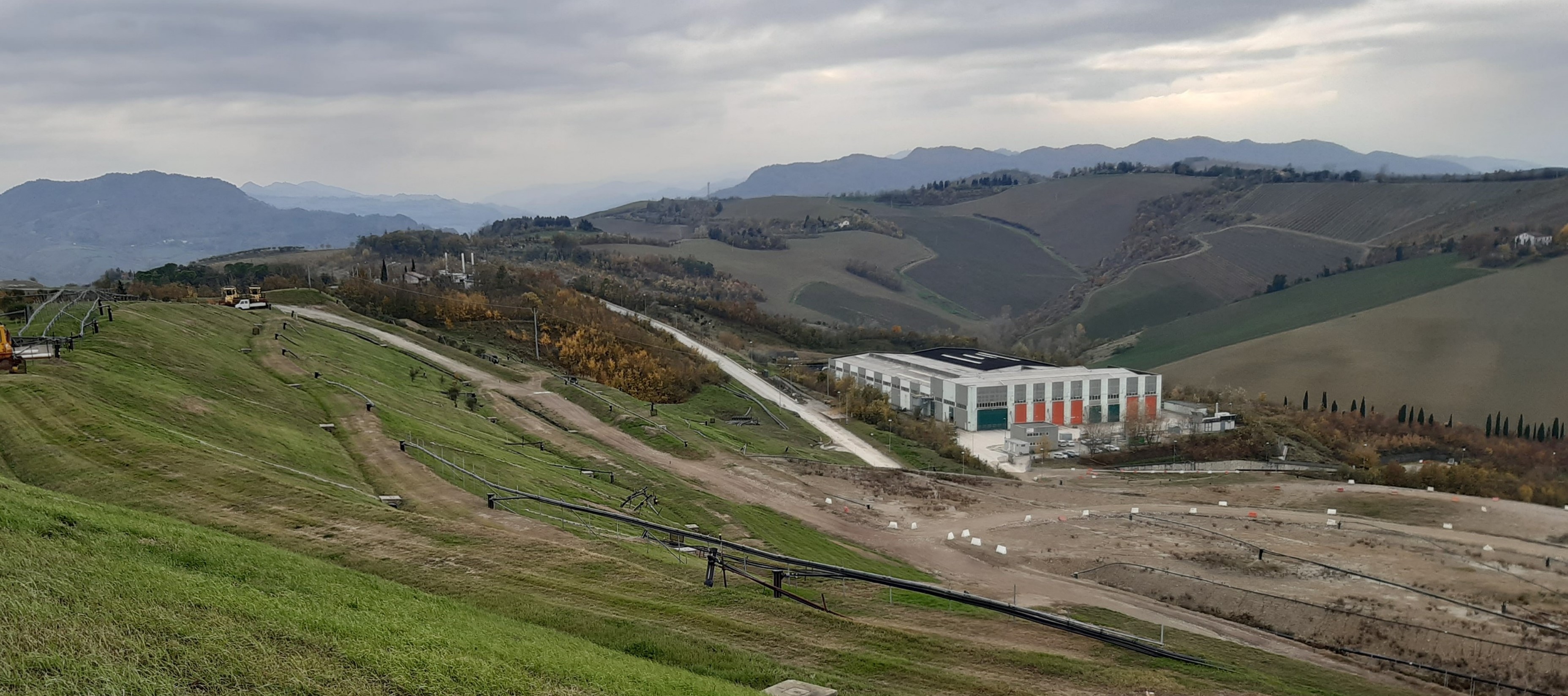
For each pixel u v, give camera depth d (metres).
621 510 81.12
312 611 33.62
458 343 183.00
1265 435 189.38
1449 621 76.69
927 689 42.66
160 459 54.69
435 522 54.09
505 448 97.75
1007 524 108.81
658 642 41.81
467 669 31.17
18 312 106.75
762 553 55.25
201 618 30.42
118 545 35.97
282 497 53.03
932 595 63.53
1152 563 93.00
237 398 85.19
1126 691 47.41
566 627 42.03
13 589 29.09
